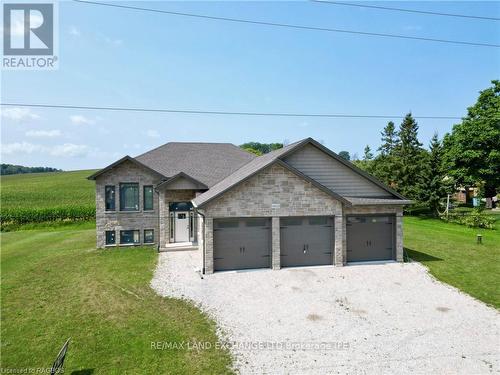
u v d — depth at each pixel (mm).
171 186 20781
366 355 8531
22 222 34375
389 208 17688
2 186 60844
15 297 12508
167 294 12758
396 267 16672
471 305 11789
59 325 10188
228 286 13688
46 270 16016
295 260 16641
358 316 10852
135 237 21516
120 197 21297
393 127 62250
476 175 36938
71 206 38250
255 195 15969
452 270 16141
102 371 7789
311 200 16562
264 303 11906
